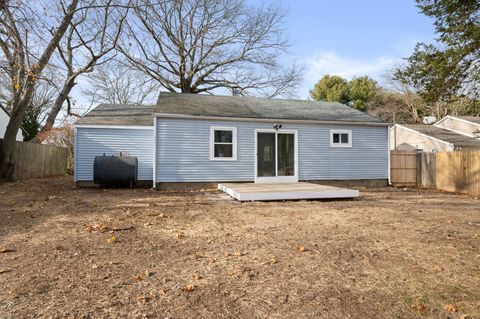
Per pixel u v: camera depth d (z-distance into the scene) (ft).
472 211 25.13
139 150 44.62
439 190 43.39
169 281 10.82
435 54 27.20
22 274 11.16
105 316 8.42
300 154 43.60
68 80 59.93
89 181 42.98
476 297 9.93
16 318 8.20
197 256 13.37
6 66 39.27
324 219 21.38
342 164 45.11
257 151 42.16
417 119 114.32
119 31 53.67
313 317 8.60
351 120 44.91
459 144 68.64
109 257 13.12
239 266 12.31
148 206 25.94
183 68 82.84
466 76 26.35
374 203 29.32
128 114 50.75
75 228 17.92
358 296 9.90
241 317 8.55
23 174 49.57
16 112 42.96
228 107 45.70
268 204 28.12
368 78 123.85
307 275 11.51
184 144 39.86
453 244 15.51
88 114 48.93
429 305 9.38
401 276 11.53
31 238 15.75
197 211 24.12
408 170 49.24
